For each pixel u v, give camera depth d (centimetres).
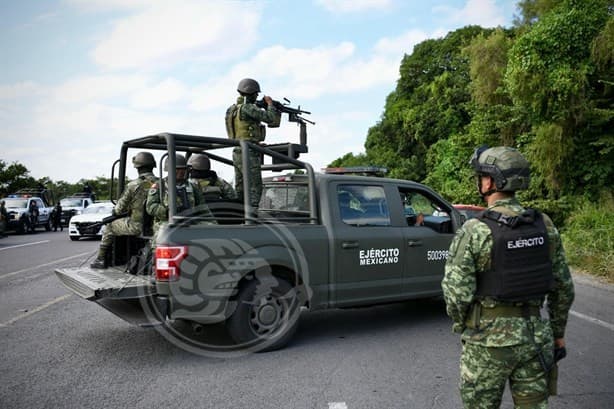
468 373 261
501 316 253
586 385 421
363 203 574
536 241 256
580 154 1295
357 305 558
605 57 1179
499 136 1662
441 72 3550
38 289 834
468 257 257
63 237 1969
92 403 385
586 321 618
